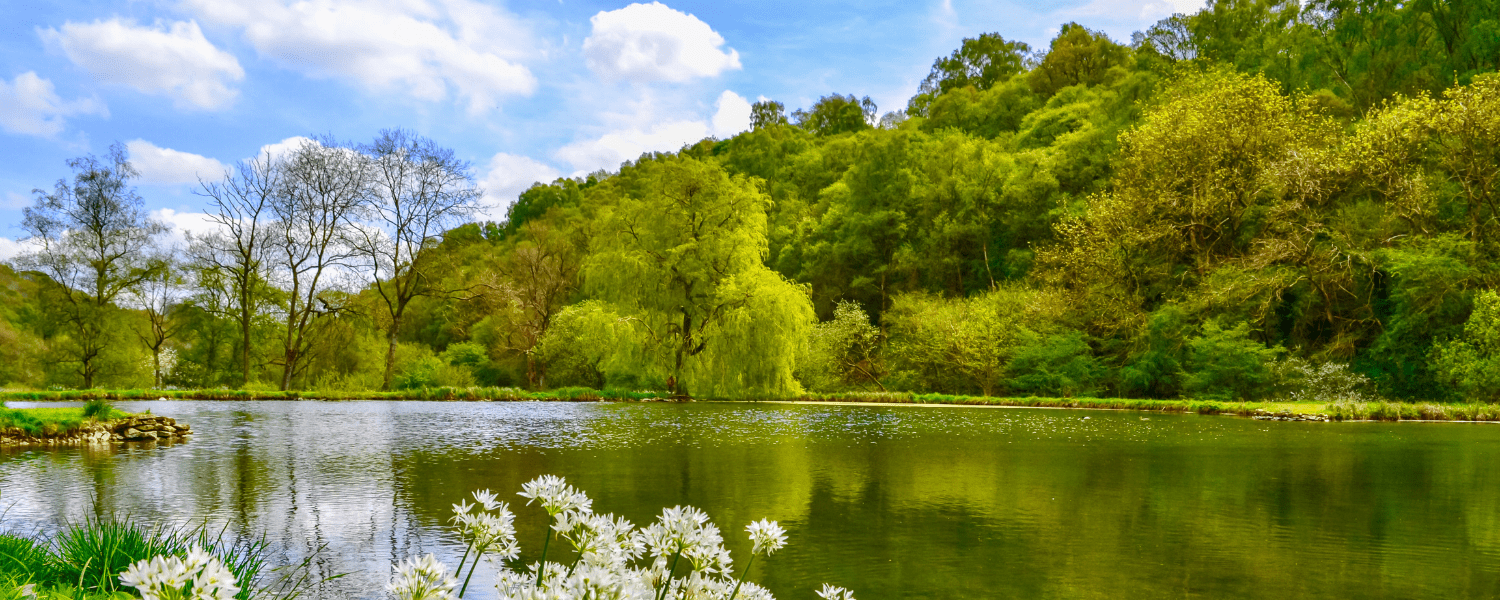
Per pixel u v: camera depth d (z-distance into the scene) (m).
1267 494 9.87
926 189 51.06
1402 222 32.09
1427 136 30.98
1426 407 23.42
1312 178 31.88
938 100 74.31
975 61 94.81
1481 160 30.53
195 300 40.78
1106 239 35.19
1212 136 33.62
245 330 36.09
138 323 40.44
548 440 16.00
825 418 22.67
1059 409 27.70
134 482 10.37
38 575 4.20
